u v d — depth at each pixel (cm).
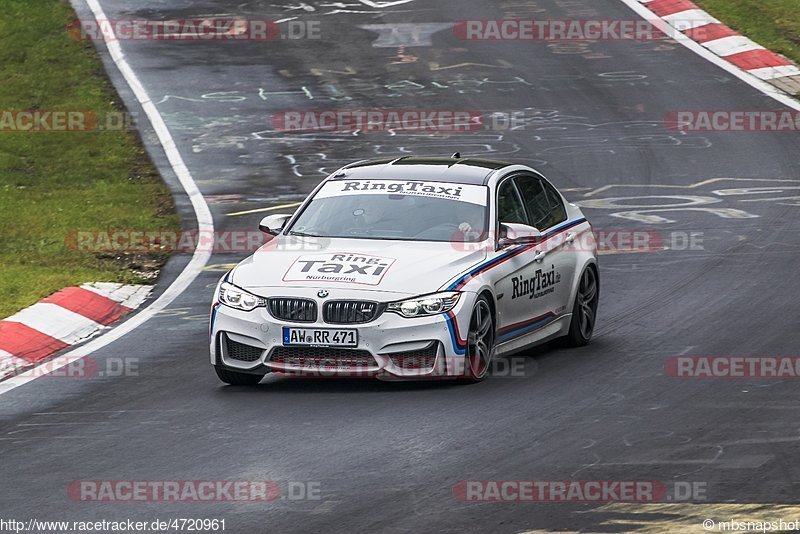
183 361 3828
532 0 11519
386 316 3300
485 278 3481
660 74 9544
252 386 3494
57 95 9075
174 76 9544
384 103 8944
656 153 7662
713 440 2831
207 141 8088
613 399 3241
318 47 10350
